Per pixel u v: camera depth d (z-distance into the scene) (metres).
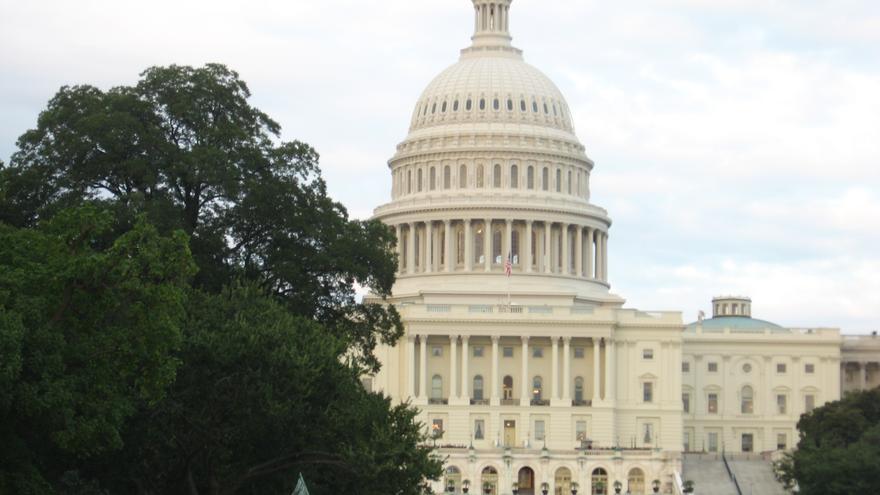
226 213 139.00
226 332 111.12
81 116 138.50
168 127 141.50
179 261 99.81
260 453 113.62
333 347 115.00
